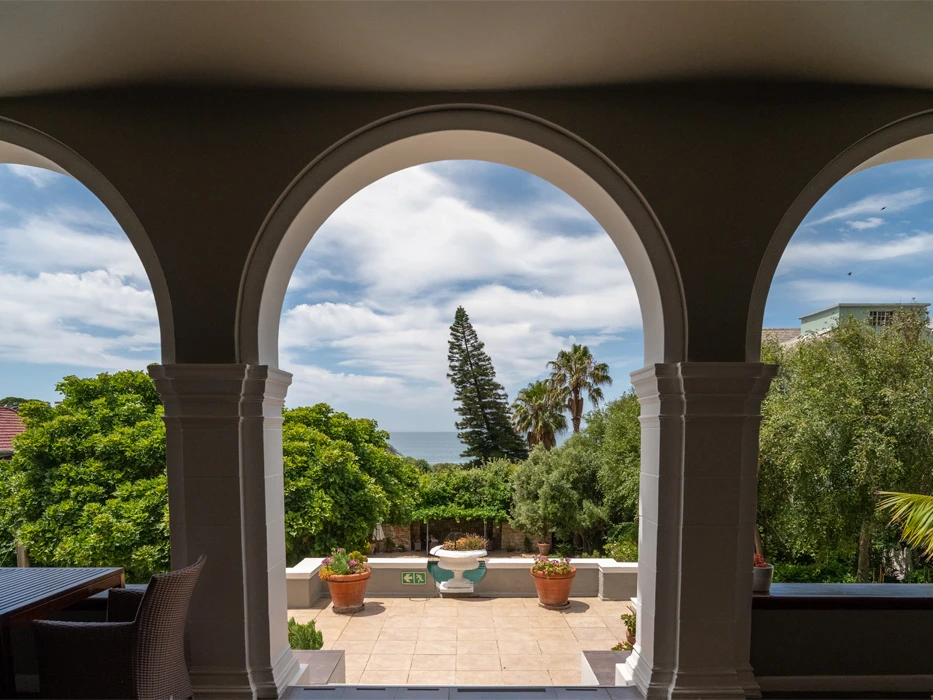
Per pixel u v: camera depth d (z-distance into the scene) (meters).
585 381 21.91
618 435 13.03
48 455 8.71
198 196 2.70
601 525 13.49
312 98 2.72
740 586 2.71
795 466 8.30
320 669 3.23
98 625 2.19
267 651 2.71
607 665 3.23
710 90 2.70
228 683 2.61
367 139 2.72
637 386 2.90
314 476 9.45
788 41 2.34
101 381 9.65
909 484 7.91
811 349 8.98
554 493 13.39
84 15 2.14
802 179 2.68
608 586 6.51
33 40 2.28
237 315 2.70
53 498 8.45
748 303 2.69
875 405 8.27
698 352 2.69
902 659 2.82
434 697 2.73
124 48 2.36
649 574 2.78
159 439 8.74
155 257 2.69
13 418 13.81
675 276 2.71
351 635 5.38
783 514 8.77
